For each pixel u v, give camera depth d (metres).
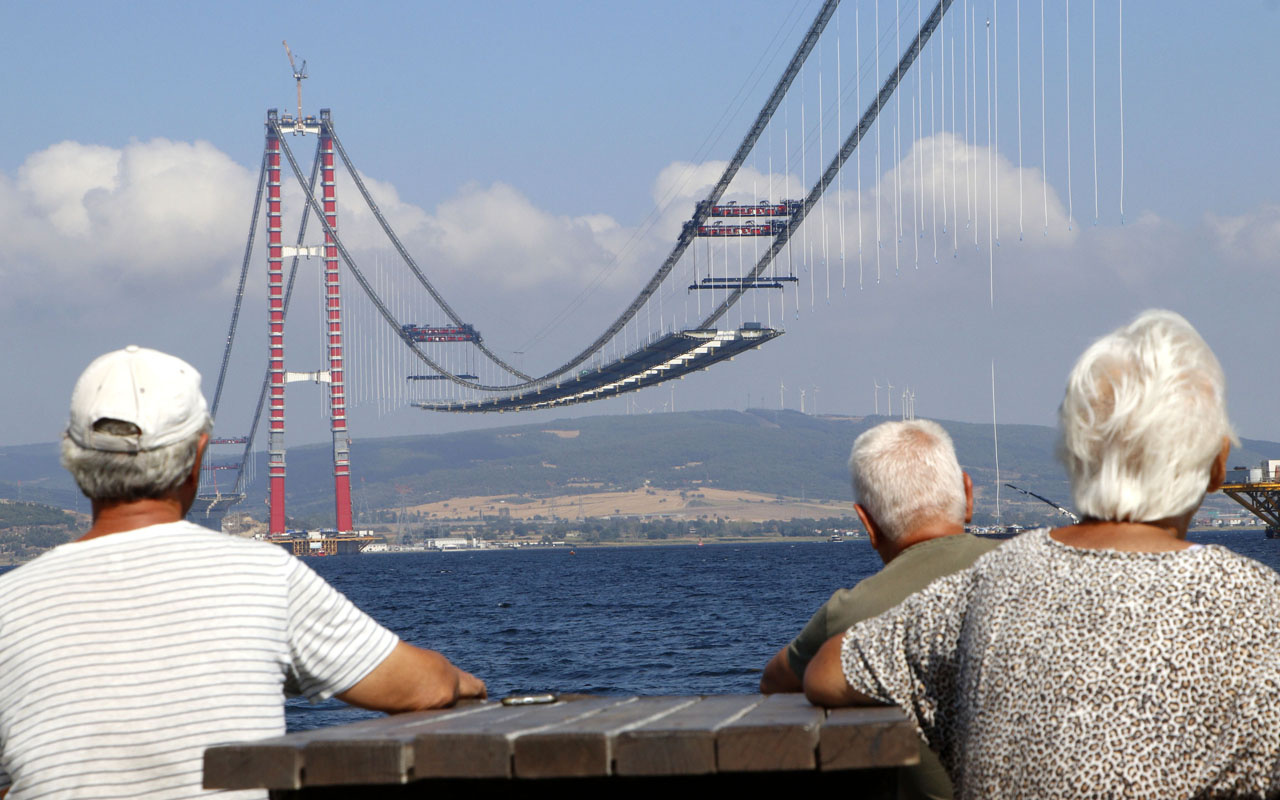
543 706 3.86
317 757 2.98
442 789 3.15
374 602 92.88
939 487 5.11
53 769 3.75
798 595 83.69
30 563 4.07
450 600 91.56
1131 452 3.29
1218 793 2.96
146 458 4.09
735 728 2.88
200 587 3.96
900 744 2.82
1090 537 3.34
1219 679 2.95
